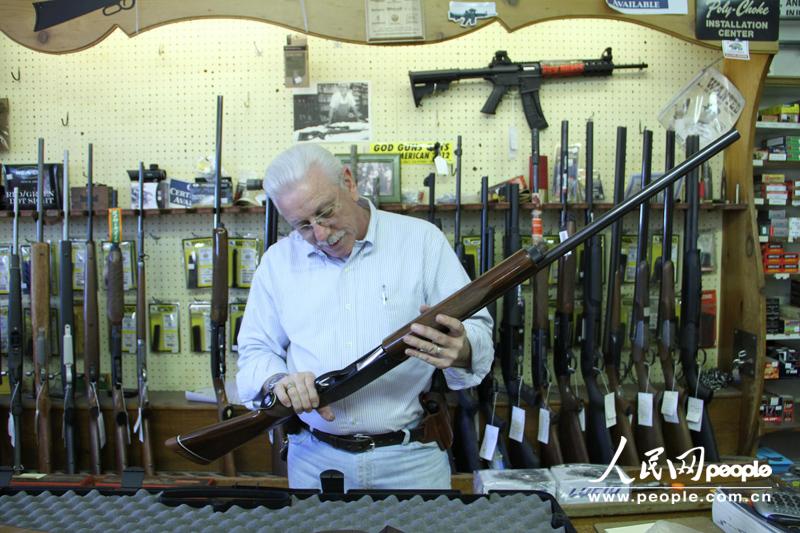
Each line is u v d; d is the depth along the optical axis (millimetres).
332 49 2518
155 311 2574
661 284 2363
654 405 2312
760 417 2436
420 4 1992
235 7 1972
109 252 2336
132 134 2557
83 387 2553
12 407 2332
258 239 2541
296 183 1278
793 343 2990
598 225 1248
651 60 2555
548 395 2391
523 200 2416
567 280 2312
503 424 2254
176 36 2521
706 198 2422
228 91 2535
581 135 2549
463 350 1327
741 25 2066
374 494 1053
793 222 2707
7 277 2568
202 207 2373
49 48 1970
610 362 2365
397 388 1453
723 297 2582
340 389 1276
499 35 2529
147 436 2326
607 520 1364
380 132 2539
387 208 2422
